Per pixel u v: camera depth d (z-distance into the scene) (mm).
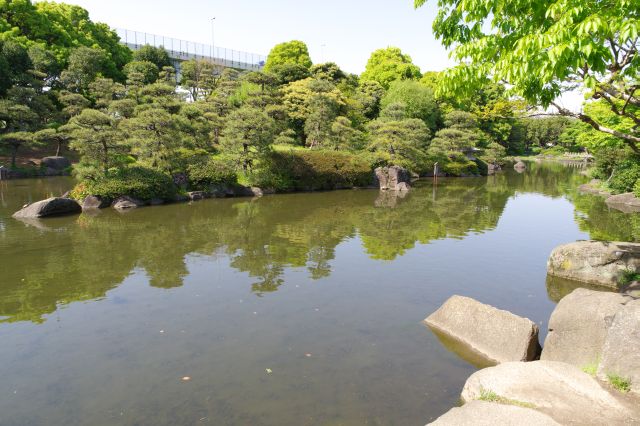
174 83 41000
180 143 24156
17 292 9656
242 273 11055
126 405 5508
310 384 5961
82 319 8234
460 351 6949
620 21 4988
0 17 39156
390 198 25922
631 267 9859
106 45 48625
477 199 25469
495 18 6684
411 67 59656
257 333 7602
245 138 26656
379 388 5871
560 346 6246
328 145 35156
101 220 17812
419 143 37344
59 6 47031
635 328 5355
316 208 21797
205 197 24484
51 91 39156
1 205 20625
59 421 5195
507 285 10234
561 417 4613
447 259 12438
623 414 4633
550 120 61969
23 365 6539
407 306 8891
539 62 5297
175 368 6418
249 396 5672
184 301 9141
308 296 9453
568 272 10586
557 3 5098
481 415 4590
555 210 21250
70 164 35469
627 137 7012
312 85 38969
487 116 50781
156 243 14125
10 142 30922
